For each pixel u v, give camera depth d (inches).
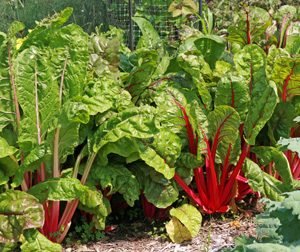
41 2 301.1
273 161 118.6
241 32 133.9
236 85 110.8
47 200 100.2
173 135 105.0
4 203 89.8
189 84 120.4
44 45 101.9
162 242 108.5
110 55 118.0
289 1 211.2
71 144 99.0
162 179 110.4
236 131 108.8
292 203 57.7
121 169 108.0
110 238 111.8
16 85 91.3
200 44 130.3
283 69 113.0
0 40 92.1
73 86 99.8
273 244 59.6
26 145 94.2
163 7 214.7
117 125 97.1
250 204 128.0
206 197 117.9
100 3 297.0
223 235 110.0
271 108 106.5
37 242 92.2
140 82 114.6
